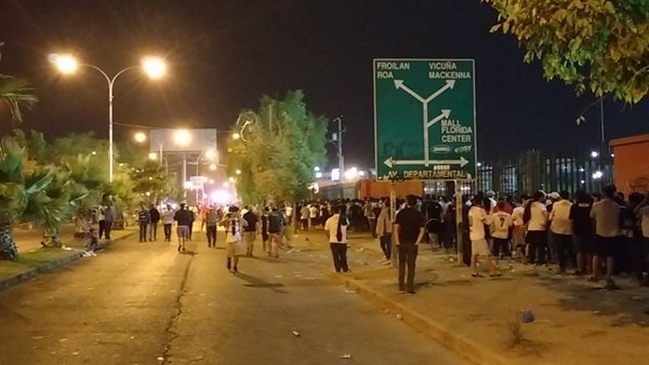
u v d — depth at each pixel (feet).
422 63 68.13
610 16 27.37
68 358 33.99
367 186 145.48
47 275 73.41
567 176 86.53
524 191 88.74
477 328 37.60
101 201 122.01
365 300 53.72
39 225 79.71
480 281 55.98
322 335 39.88
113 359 33.78
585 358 29.71
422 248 89.30
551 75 31.58
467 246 68.13
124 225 187.93
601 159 84.33
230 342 37.93
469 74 68.49
